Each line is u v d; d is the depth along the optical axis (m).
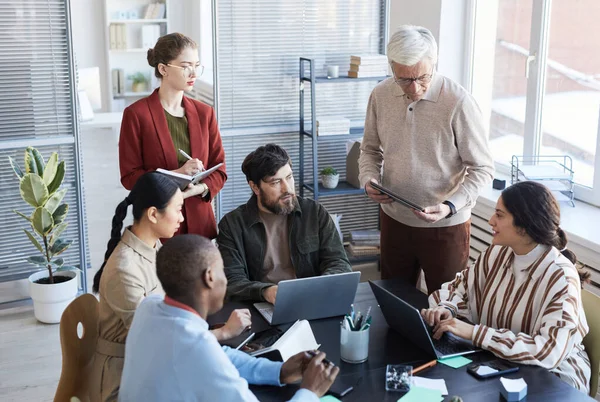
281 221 3.11
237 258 3.04
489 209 4.20
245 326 2.48
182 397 1.81
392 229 3.46
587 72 4.05
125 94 9.68
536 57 4.37
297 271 3.10
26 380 3.70
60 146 4.49
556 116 4.32
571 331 2.31
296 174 5.08
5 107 4.31
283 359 2.27
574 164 4.22
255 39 4.77
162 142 3.49
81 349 2.42
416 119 3.23
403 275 3.52
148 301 1.94
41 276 4.39
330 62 5.00
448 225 3.35
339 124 4.89
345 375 2.23
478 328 2.38
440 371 2.26
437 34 4.74
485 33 4.73
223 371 1.81
